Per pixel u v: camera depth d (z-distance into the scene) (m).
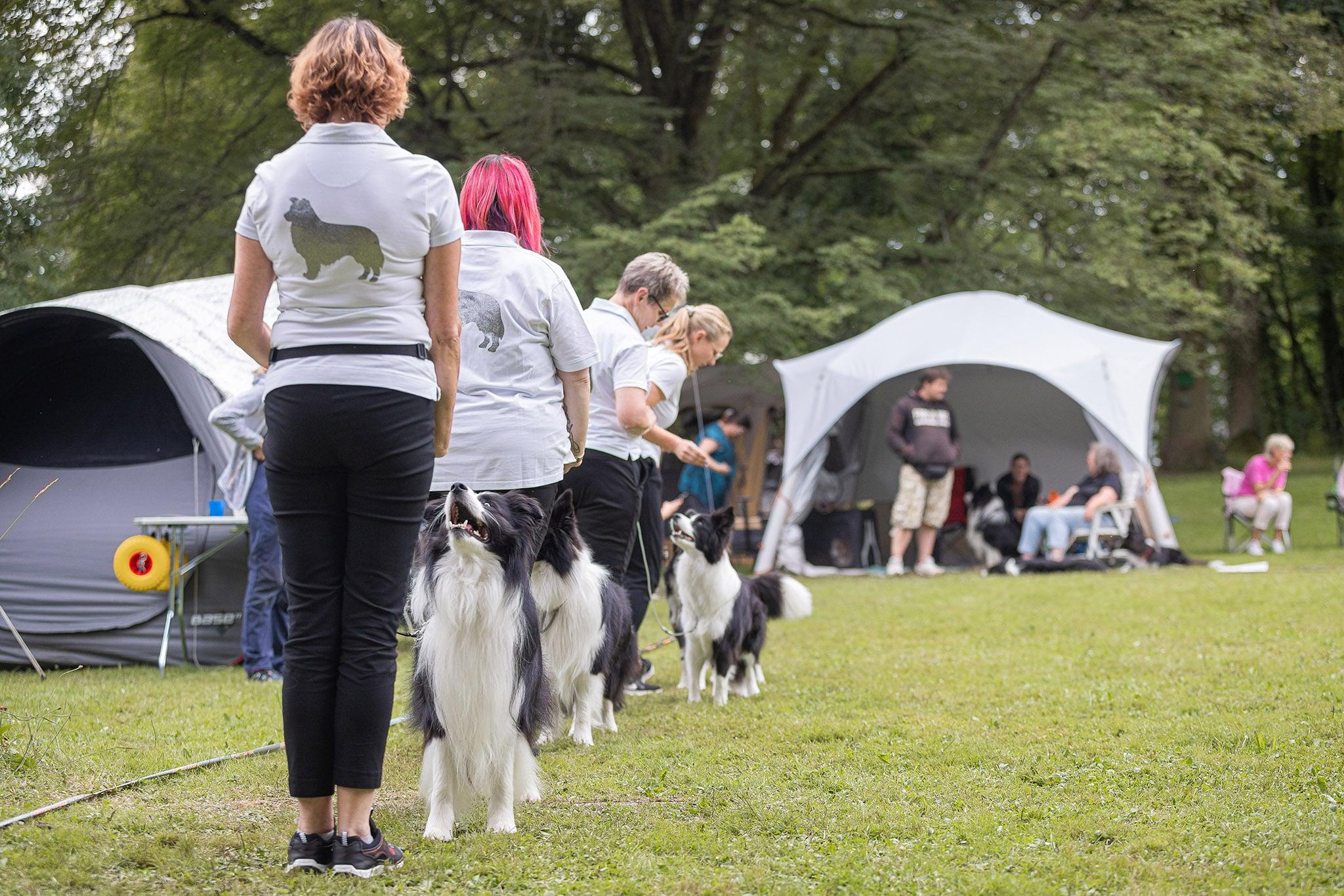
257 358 2.87
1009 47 15.40
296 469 2.74
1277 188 16.67
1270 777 3.77
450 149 15.05
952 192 17.17
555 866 2.96
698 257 13.58
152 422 7.15
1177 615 7.82
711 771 4.06
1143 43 15.59
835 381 12.34
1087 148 15.07
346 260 2.67
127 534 6.73
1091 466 11.93
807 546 13.12
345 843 2.81
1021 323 12.54
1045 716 4.86
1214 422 33.91
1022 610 8.51
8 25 12.02
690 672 5.55
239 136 15.09
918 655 6.66
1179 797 3.57
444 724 3.13
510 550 3.12
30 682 6.03
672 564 6.38
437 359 2.88
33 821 3.26
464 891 2.75
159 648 6.70
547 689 3.38
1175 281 16.39
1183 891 2.73
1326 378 29.19
